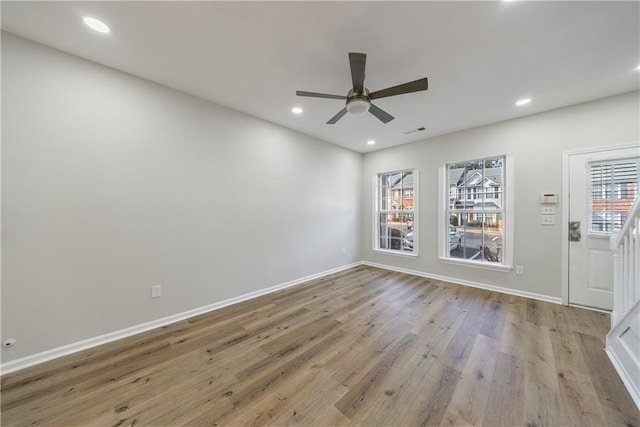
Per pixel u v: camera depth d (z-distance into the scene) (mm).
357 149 4891
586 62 2066
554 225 3004
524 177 3197
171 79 2375
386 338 2223
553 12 1549
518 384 1624
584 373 1718
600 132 2713
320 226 4258
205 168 2801
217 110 2893
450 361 1879
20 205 1798
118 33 1760
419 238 4293
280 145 3586
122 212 2246
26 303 1826
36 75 1852
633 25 1639
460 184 3914
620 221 2629
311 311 2822
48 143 1896
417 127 3611
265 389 1602
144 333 2326
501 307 2893
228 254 3020
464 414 1402
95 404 1478
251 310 2859
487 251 3645
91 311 2098
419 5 1507
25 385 1622
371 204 5055
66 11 1551
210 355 1971
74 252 2018
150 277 2416
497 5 1501
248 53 1987
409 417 1386
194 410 1437
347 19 1626
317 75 2297
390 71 2213
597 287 2760
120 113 2229
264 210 3402
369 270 4699
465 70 2193
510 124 3293
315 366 1832
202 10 1549
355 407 1458
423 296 3285
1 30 1726
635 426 1311
